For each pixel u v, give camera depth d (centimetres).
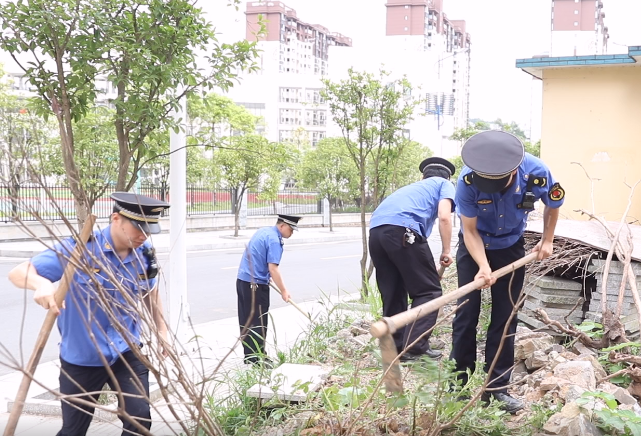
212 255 1969
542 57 1235
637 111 1205
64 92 544
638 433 337
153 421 459
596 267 577
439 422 374
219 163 2445
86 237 311
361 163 1075
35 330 911
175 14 555
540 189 416
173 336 320
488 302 691
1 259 1702
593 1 7881
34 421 513
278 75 10700
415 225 527
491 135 403
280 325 884
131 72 549
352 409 390
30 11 527
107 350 345
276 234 656
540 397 445
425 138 7269
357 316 762
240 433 404
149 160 596
